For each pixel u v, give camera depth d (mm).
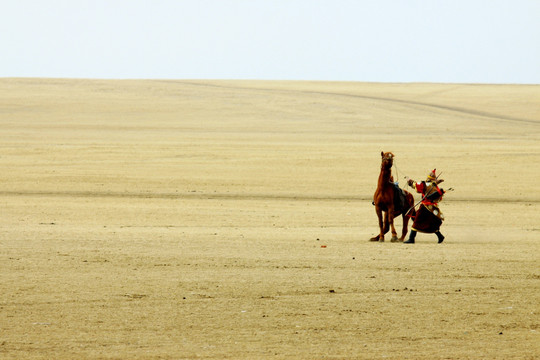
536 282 49438
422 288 47375
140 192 115438
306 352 34000
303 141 198500
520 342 35812
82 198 107625
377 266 55062
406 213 70812
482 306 42719
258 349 34406
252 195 113562
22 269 52500
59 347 34375
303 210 97062
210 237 70562
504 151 172875
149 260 56812
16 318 39250
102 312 40656
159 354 33531
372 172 140625
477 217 91875
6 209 93500
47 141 190375
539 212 96875
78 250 61219
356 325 38531
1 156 158000
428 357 33469
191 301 43406
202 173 137875
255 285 47906
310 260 57500
